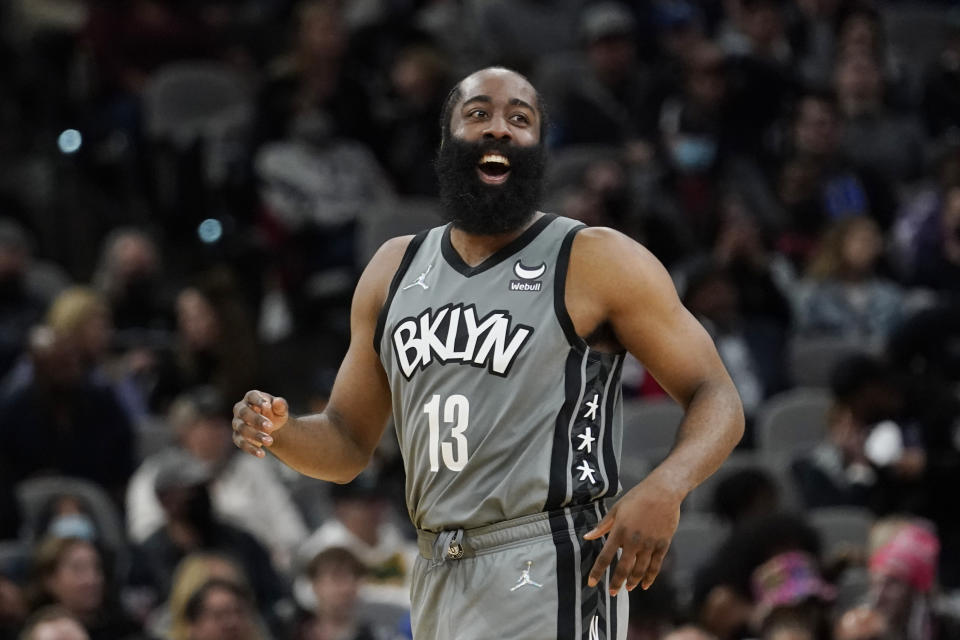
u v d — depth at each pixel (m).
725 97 33.94
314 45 33.12
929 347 27.31
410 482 9.95
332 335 30.59
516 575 9.45
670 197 32.69
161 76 34.28
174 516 22.06
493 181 9.89
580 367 9.66
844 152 34.62
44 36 36.38
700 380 9.68
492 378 9.61
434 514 9.70
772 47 37.34
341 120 33.16
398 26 37.00
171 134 33.78
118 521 24.31
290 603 22.03
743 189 33.25
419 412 9.80
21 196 33.44
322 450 10.30
